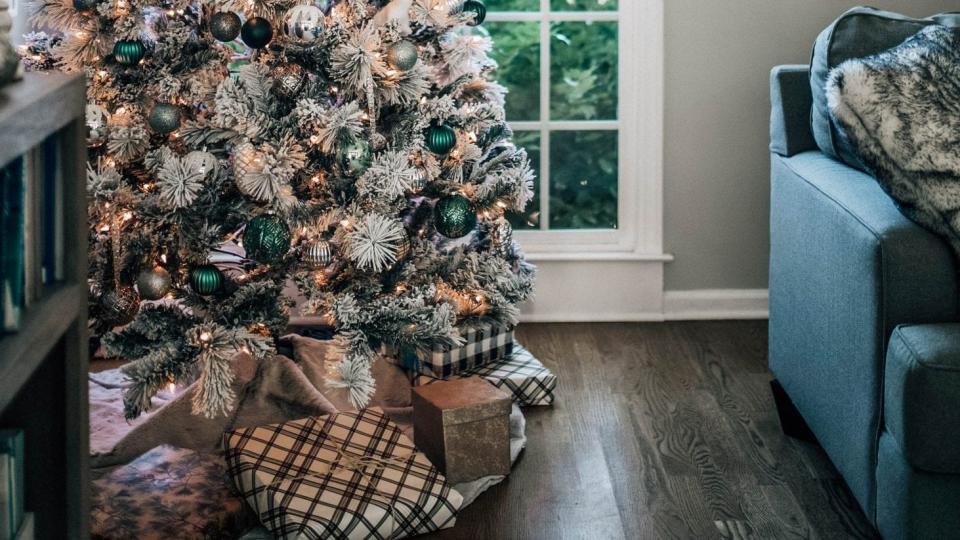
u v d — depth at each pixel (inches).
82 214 62.1
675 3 136.2
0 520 53.8
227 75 96.1
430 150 96.9
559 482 97.3
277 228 88.7
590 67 140.3
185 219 90.6
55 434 61.7
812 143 107.1
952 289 79.4
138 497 85.1
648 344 133.0
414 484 88.3
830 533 88.4
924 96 84.7
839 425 90.5
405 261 100.2
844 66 88.3
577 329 138.4
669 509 92.6
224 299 96.3
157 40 94.4
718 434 107.4
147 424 97.7
